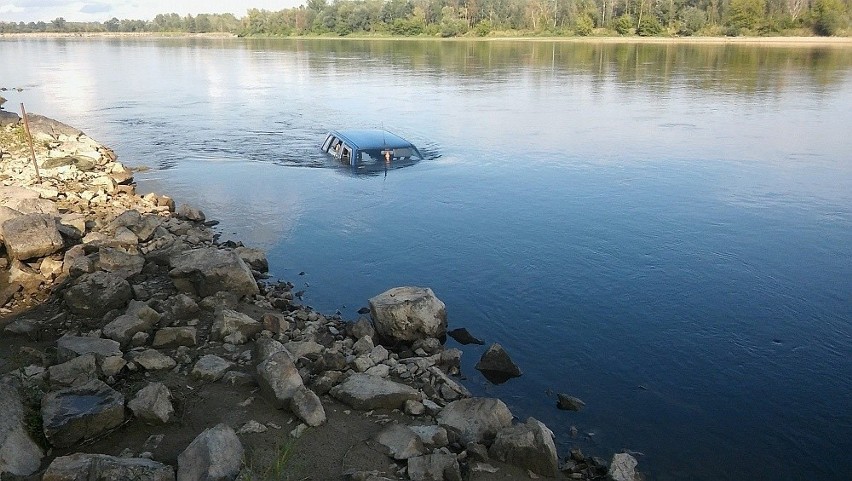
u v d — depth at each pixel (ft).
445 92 149.69
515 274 47.32
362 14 471.21
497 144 90.22
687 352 37.11
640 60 230.89
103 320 36.86
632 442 29.55
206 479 22.41
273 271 48.26
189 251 44.09
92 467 22.30
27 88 172.96
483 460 26.30
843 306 42.34
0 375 30.04
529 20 420.36
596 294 44.14
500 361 35.06
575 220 58.54
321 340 37.29
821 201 63.36
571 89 151.94
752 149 85.40
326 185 71.05
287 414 28.07
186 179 74.84
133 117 121.19
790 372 35.29
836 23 312.50
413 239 54.44
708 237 54.19
